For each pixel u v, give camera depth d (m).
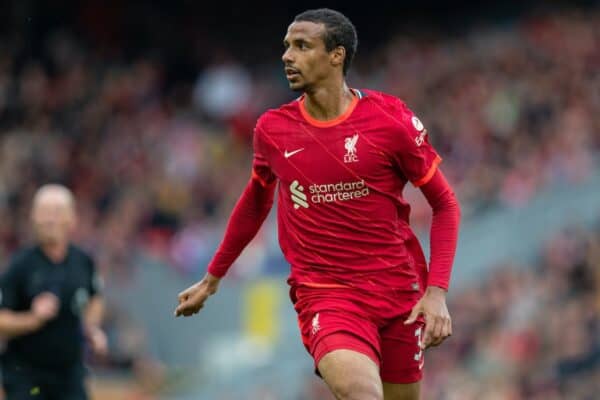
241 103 88.44
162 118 87.44
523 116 70.50
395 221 19.11
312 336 18.77
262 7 109.38
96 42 96.38
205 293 20.53
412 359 19.53
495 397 47.25
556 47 78.69
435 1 104.44
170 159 78.94
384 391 19.80
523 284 55.09
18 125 83.88
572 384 46.38
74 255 28.42
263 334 66.75
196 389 63.72
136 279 68.12
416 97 81.19
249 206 20.06
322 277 18.98
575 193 62.16
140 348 64.25
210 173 79.06
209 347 67.69
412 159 18.66
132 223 73.00
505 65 79.06
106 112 86.62
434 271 18.61
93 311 28.83
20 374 27.52
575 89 70.62
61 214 27.97
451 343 53.69
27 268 27.84
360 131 18.52
